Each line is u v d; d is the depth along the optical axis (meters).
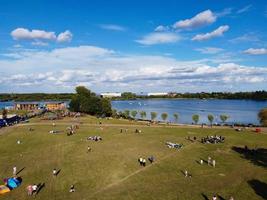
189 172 64.50
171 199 49.31
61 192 53.16
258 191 53.09
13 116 164.75
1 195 52.16
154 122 162.12
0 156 80.94
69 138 106.25
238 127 136.75
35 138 107.06
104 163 71.00
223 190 53.50
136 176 61.62
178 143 96.56
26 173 64.75
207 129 130.62
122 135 113.56
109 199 49.41
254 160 74.44
